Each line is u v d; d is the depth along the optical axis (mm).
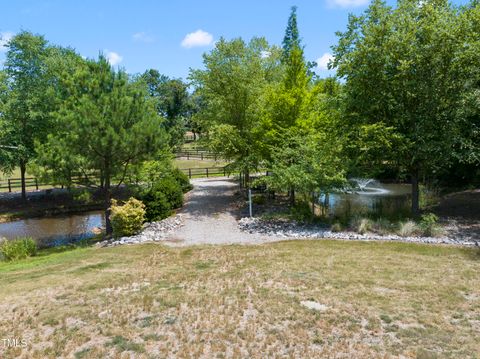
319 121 15211
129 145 13352
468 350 4684
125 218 12914
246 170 17906
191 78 18891
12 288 7488
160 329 5355
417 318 5598
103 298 6648
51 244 15070
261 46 20844
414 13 12992
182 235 12781
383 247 10422
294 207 15477
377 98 13461
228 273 8078
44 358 4609
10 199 22203
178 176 22109
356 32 13469
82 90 13797
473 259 9008
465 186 19422
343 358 4516
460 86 12750
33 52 20797
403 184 26812
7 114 19859
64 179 13664
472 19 12102
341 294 6594
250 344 4887
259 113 17500
